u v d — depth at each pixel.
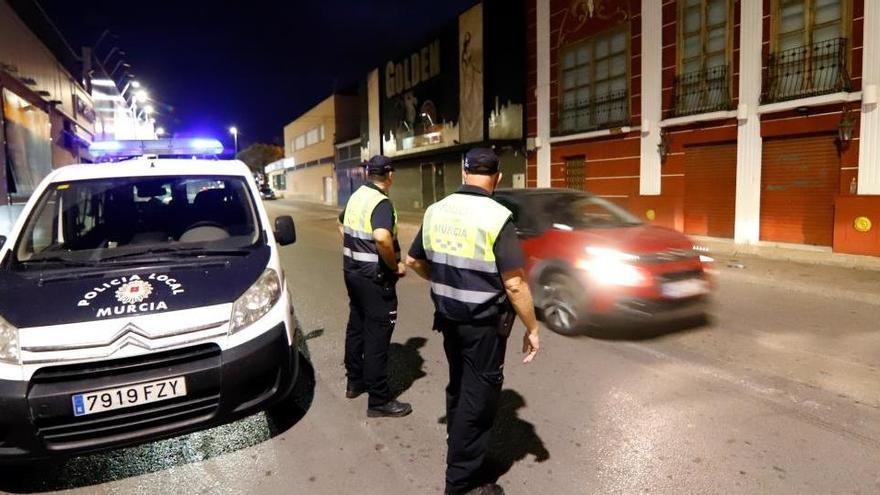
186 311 3.14
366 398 4.16
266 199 52.88
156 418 3.06
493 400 2.72
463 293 2.63
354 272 3.72
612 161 15.12
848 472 3.01
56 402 2.87
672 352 5.05
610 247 5.35
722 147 12.45
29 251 3.71
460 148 21.38
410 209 27.28
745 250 10.94
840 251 10.03
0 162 9.57
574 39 16.11
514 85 18.70
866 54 9.75
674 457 3.21
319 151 46.19
